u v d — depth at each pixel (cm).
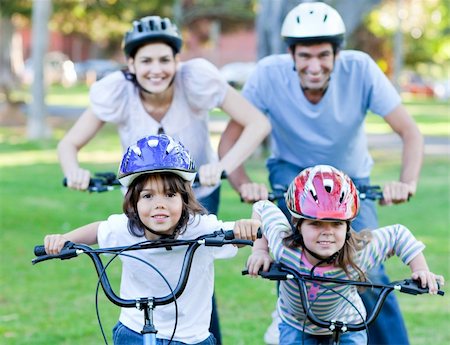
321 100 762
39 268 1244
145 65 719
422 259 595
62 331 944
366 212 764
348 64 763
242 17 5319
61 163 752
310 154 786
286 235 598
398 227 604
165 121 746
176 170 544
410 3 6500
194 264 586
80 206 1700
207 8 5188
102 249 542
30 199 1762
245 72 5644
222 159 741
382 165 2377
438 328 965
